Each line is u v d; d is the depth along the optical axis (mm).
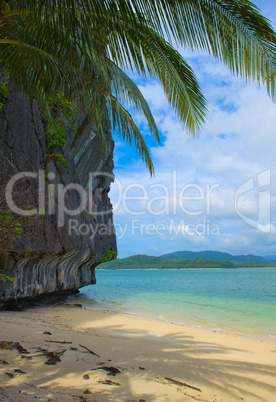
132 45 5480
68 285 17844
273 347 8305
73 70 6387
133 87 7266
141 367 4770
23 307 14055
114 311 15688
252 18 3936
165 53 5848
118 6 4184
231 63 4289
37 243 12008
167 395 3637
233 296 24344
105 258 23781
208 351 7125
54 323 10250
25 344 5684
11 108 12609
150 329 10148
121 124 7109
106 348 6320
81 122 18469
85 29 4648
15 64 5914
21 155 12609
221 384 4477
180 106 6078
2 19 4762
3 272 11406
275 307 17766
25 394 3100
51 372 4039
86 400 3119
